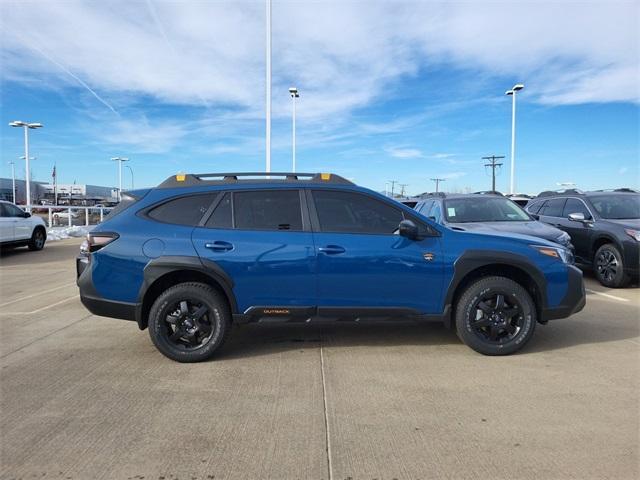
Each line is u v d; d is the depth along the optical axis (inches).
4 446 130.7
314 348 211.6
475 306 198.4
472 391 164.7
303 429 139.2
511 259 197.6
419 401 157.2
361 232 199.6
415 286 197.8
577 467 119.6
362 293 196.7
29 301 317.4
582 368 185.8
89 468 120.2
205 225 198.1
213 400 158.9
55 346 217.6
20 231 599.8
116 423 143.3
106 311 195.8
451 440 132.6
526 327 199.2
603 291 344.2
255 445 130.6
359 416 146.9
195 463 122.4
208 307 194.2
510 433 136.2
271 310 195.5
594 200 391.2
